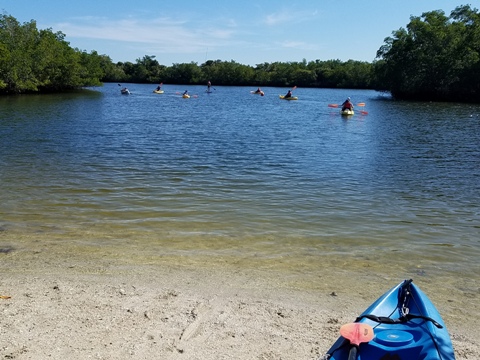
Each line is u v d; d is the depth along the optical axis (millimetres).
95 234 8594
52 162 15516
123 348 4906
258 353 4906
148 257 7547
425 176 14734
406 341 4672
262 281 6754
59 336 5078
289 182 13391
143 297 6113
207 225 9281
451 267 7477
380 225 9609
